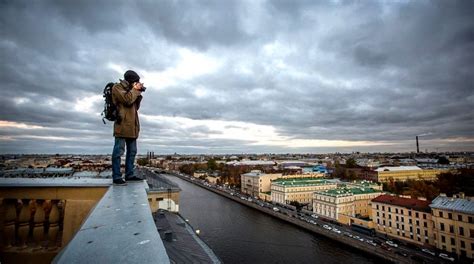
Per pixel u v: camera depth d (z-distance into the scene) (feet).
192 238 32.83
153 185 56.34
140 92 18.13
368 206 198.70
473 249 118.52
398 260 118.01
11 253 17.33
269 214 214.07
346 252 135.54
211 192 331.57
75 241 4.85
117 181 16.02
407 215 147.64
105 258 3.89
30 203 17.97
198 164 603.26
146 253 4.12
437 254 125.39
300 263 122.62
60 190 17.99
